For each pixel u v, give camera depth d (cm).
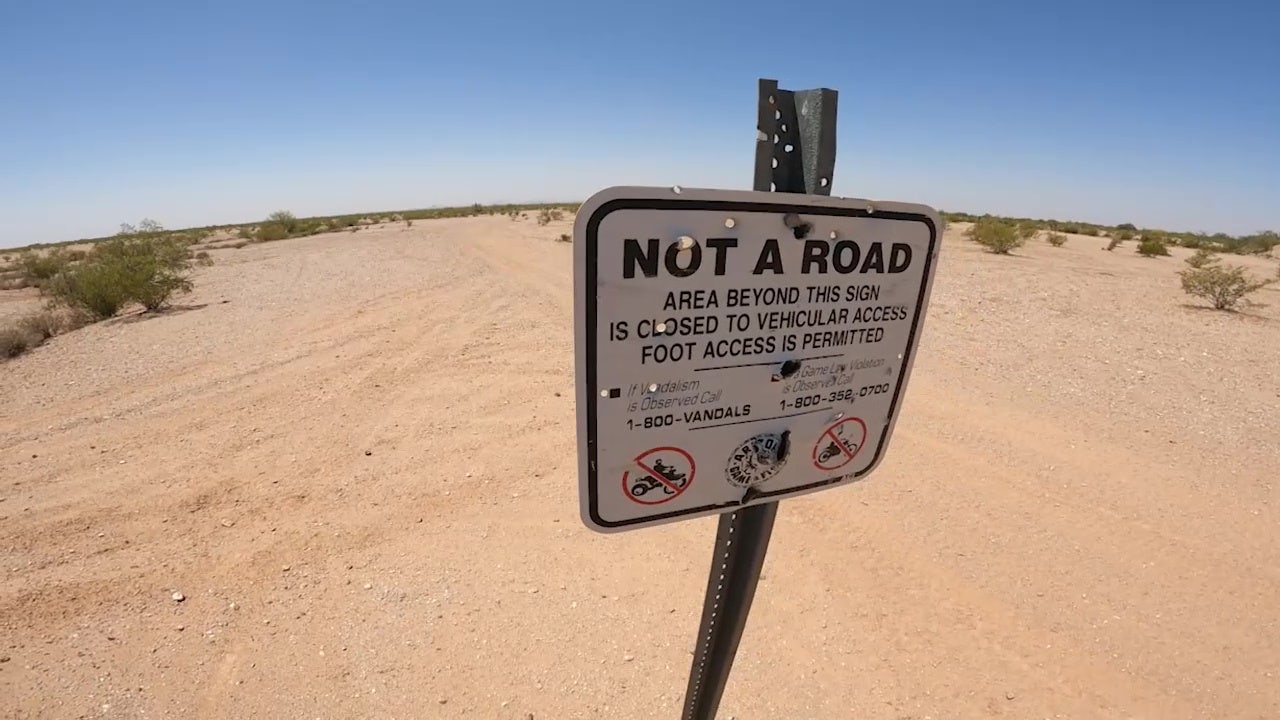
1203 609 334
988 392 647
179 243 2164
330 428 600
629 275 109
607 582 368
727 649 159
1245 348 832
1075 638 316
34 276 2352
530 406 645
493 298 1215
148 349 936
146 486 494
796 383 134
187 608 351
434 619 339
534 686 294
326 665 308
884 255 133
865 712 276
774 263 121
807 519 421
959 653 308
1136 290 1370
